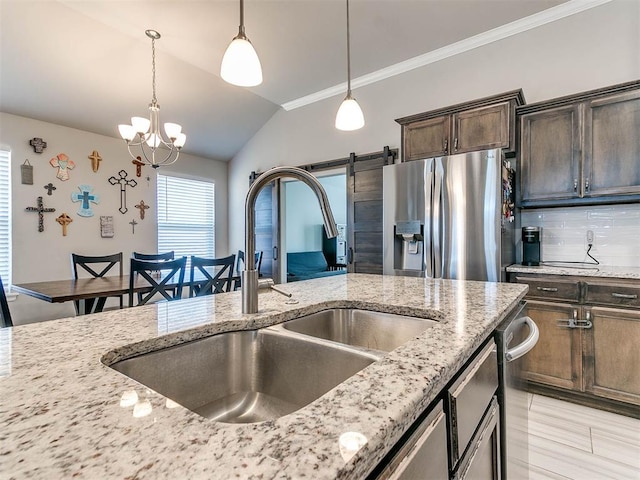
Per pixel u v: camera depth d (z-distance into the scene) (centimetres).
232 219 573
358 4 279
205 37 325
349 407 46
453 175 263
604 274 216
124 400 48
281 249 482
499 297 130
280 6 282
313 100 451
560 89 287
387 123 387
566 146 250
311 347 87
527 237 280
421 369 59
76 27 303
